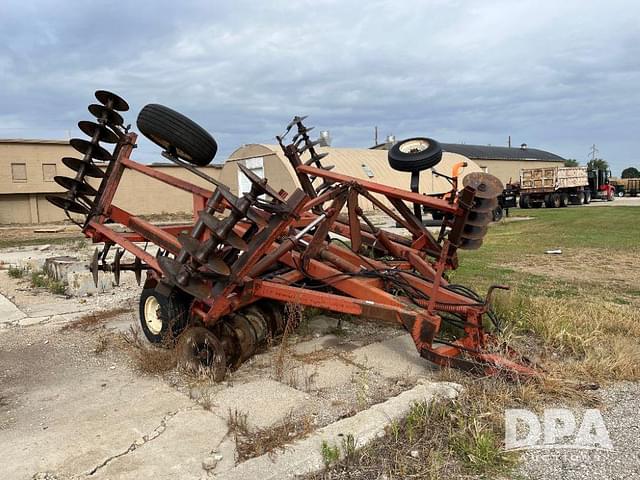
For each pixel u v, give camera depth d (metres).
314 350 5.39
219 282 4.41
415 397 3.90
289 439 3.43
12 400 4.38
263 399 4.19
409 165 5.46
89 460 3.30
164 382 4.64
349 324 6.32
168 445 3.46
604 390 4.27
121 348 5.66
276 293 4.88
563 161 65.38
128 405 4.16
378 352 5.31
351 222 5.31
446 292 5.08
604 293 7.74
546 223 21.22
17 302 8.27
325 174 5.50
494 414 3.77
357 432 3.44
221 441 3.50
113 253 13.88
